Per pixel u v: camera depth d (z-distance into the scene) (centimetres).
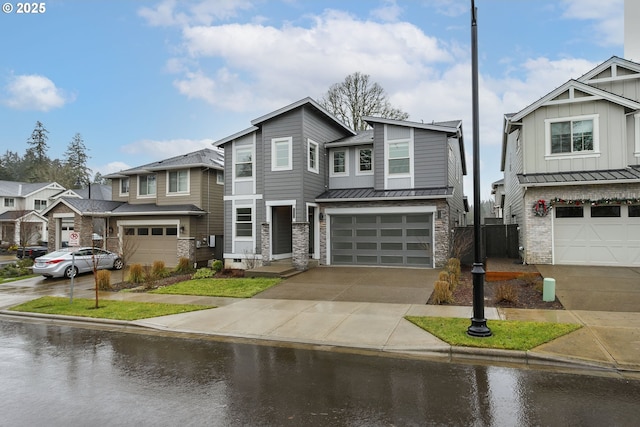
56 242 2325
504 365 593
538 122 1488
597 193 1353
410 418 430
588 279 1142
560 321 778
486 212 5934
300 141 1677
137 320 923
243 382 546
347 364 612
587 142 1426
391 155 1692
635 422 413
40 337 828
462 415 434
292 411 452
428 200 1571
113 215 2158
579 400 467
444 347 649
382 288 1197
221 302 1100
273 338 761
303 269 1606
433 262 1561
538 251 1416
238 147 1859
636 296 959
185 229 2027
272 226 1775
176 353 693
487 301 980
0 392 526
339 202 1709
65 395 512
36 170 6162
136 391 522
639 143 1414
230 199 1861
